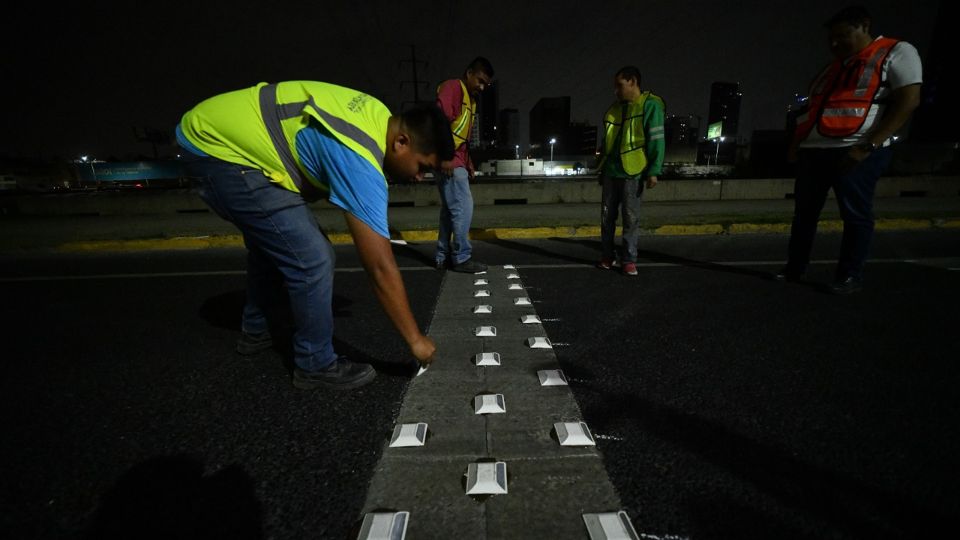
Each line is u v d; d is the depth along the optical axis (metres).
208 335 2.69
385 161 1.74
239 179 1.68
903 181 9.05
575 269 4.24
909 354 2.27
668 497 1.31
